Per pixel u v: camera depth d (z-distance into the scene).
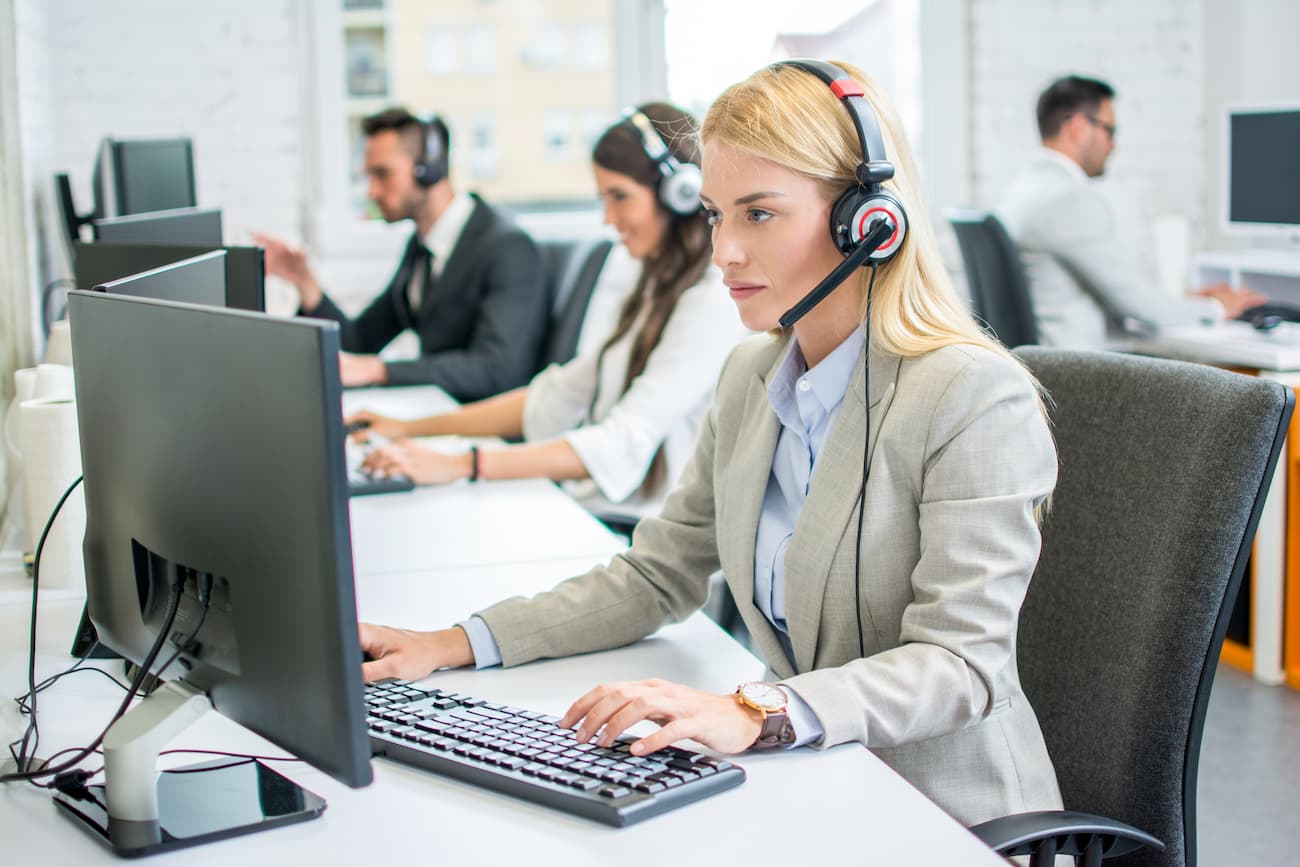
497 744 1.03
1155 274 4.35
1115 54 4.60
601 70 6.64
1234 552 1.17
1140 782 1.19
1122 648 1.21
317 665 0.83
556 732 1.06
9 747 1.09
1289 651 2.93
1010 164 4.60
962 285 4.59
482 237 3.44
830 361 1.22
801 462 1.26
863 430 1.18
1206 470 1.18
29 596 1.53
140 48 4.02
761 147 1.14
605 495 2.25
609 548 1.74
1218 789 2.41
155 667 1.03
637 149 2.25
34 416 1.53
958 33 4.52
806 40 4.54
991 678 1.08
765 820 0.92
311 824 0.94
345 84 4.28
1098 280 3.65
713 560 1.41
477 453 2.17
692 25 4.51
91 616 1.13
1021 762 1.16
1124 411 1.26
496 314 3.34
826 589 1.18
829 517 1.18
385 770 1.03
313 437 0.80
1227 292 3.78
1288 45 4.48
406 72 6.65
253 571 0.87
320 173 4.27
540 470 2.19
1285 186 3.79
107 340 1.00
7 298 2.25
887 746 1.11
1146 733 1.18
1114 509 1.24
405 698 1.15
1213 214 4.71
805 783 0.98
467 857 0.88
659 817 0.93
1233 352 3.25
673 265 2.31
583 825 0.92
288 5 4.14
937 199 4.60
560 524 1.87
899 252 1.19
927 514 1.13
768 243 1.17
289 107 4.18
